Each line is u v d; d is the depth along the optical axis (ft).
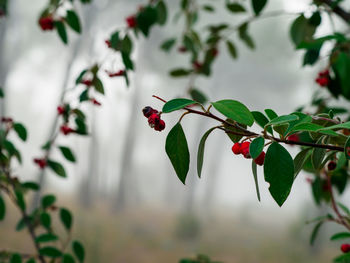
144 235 50.67
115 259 38.58
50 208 7.46
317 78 6.73
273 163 2.91
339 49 5.99
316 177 6.57
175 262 41.65
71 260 6.69
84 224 47.80
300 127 2.94
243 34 8.91
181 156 3.16
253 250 48.14
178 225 52.90
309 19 6.44
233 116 2.82
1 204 6.77
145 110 3.10
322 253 48.03
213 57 9.20
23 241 36.76
